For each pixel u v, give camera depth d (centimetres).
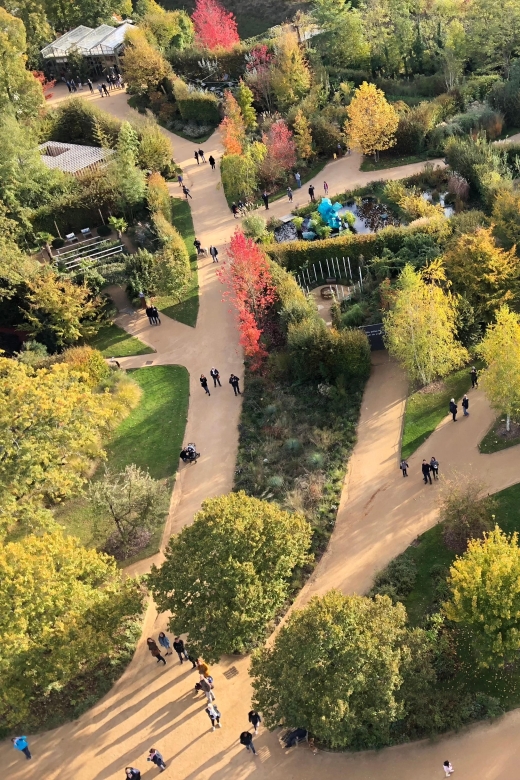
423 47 10131
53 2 12131
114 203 7888
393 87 9700
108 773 3628
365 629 3441
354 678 3316
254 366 5912
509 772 3347
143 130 8775
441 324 5259
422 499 4688
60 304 6431
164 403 5872
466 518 4272
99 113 9388
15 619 3719
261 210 7969
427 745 3512
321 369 5662
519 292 5766
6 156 7562
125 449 5509
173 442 5506
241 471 5134
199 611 3747
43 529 4741
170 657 4147
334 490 4878
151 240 7412
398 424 5288
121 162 7800
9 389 4981
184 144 9569
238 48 10481
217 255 7362
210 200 8312
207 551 3775
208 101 9606
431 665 3706
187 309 6856
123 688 4019
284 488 4947
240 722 3753
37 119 9412
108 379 6034
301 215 7731
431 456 4962
